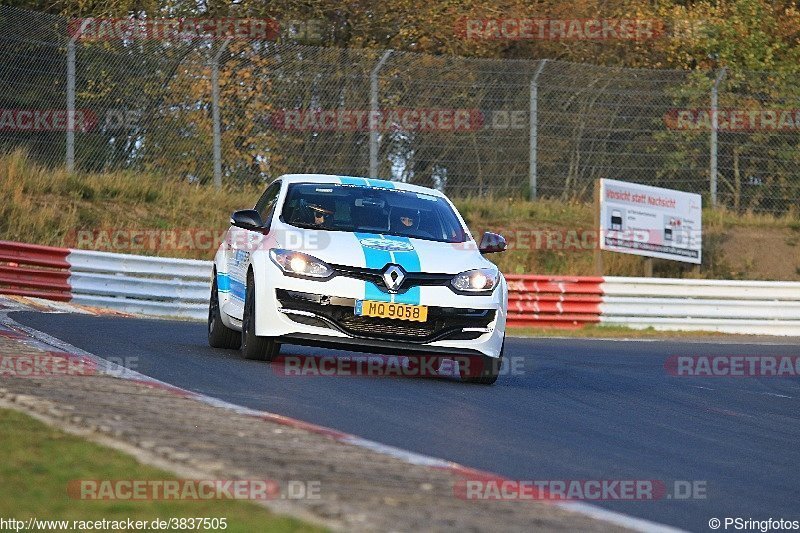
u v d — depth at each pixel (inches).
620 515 640.4
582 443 913.5
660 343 2196.1
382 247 1219.2
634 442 949.2
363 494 600.4
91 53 2682.1
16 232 2496.3
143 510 545.0
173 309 2212.1
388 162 2913.4
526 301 2519.7
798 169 3287.4
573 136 3093.0
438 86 2957.7
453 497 623.2
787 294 2699.3
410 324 1183.6
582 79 3095.5
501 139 3036.4
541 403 1138.7
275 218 1280.8
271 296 1185.4
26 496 559.5
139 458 642.2
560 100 3085.6
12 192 2571.4
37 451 642.2
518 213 3051.2
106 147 2763.3
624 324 2586.1
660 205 2987.2
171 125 2778.1
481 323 1209.4
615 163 3134.8
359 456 715.4
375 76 2898.6
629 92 3129.9
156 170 2797.7
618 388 1355.8
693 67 3954.2
